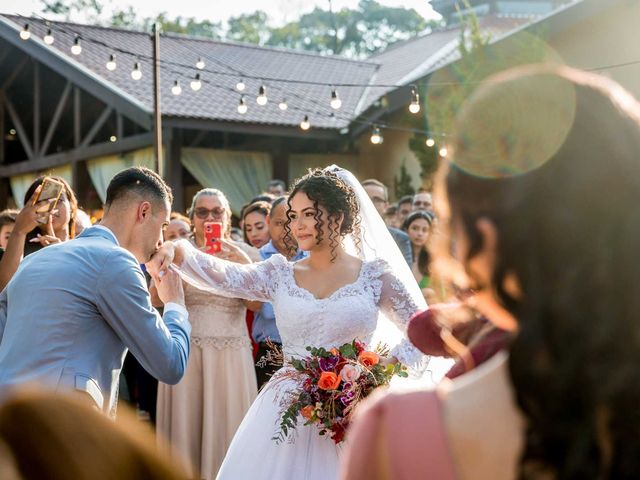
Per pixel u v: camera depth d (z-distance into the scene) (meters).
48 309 3.03
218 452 5.58
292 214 4.01
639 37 12.36
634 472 1.13
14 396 1.04
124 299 3.08
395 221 10.06
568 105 1.24
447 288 1.58
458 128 1.31
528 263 1.21
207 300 5.64
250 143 18.45
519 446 1.21
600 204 1.19
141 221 3.36
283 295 3.99
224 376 5.62
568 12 12.62
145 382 6.62
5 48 18.97
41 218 4.51
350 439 1.34
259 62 20.19
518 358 1.19
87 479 0.99
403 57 21.95
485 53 12.72
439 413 1.26
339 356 3.67
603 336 1.14
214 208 6.00
